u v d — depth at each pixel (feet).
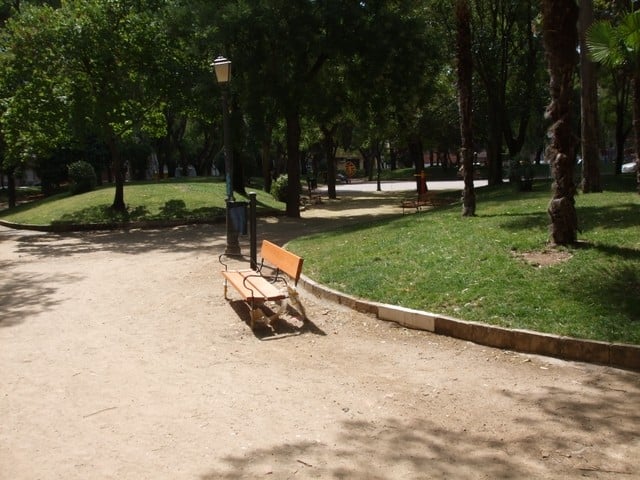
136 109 68.59
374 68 66.54
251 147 70.28
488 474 12.00
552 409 15.03
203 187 86.69
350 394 16.58
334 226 61.72
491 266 25.52
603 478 11.71
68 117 65.05
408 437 13.79
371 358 19.62
